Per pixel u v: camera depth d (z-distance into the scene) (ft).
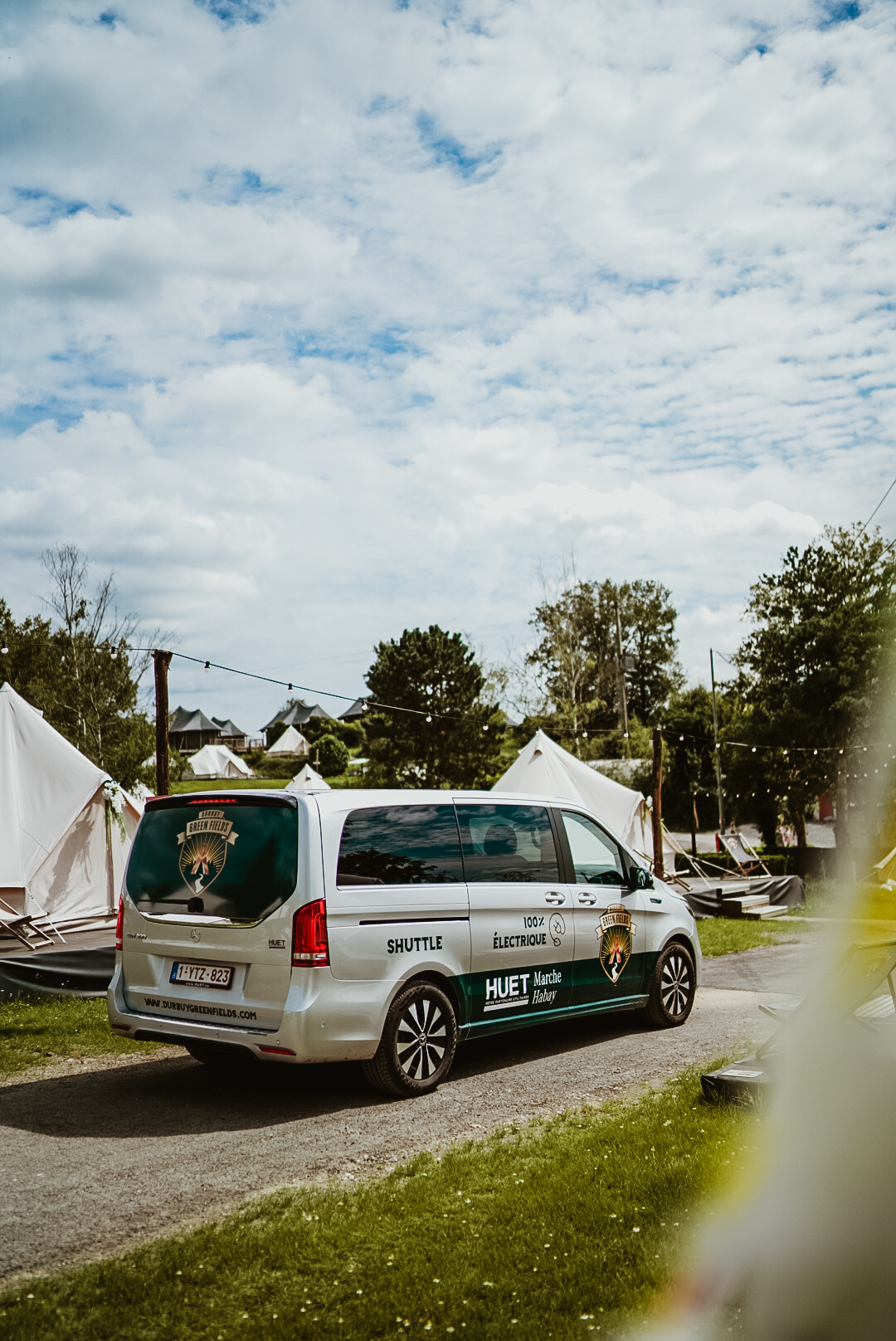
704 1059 22.88
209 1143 17.08
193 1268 11.85
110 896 48.57
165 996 20.20
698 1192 13.58
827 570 98.17
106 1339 10.37
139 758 106.32
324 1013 18.58
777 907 62.39
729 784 108.27
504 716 180.86
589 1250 12.22
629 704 239.30
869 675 92.73
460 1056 23.99
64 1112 19.03
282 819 19.57
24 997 30.37
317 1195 14.28
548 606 185.06
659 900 27.12
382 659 172.45
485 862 22.52
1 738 47.91
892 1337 10.24
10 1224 13.43
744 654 104.42
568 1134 17.12
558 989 23.67
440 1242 12.62
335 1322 10.66
